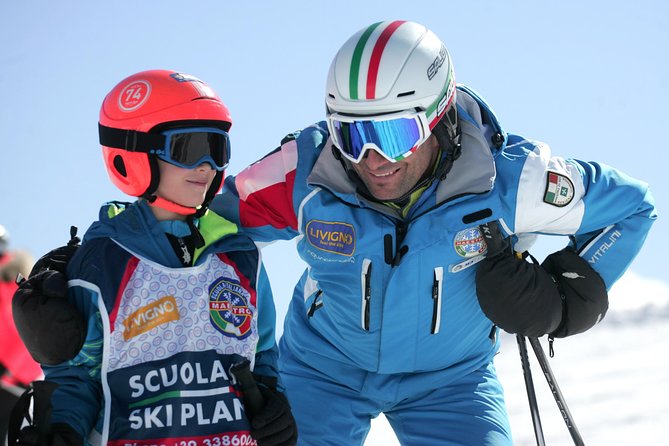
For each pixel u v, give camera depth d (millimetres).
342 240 3916
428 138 3844
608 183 4039
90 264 3295
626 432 9617
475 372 4203
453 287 3961
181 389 3250
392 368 4070
